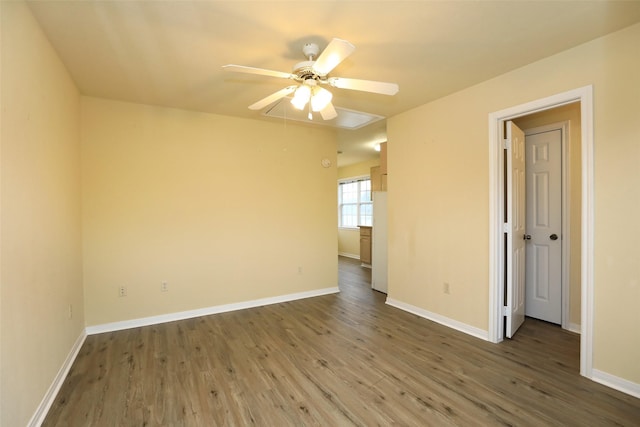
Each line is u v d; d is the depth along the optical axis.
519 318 3.15
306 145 4.35
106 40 2.09
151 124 3.38
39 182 1.88
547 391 2.08
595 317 2.17
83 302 3.02
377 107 3.51
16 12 1.59
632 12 1.84
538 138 3.35
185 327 3.26
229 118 3.79
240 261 3.87
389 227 3.95
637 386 1.99
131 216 3.27
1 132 1.43
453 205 3.14
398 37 2.10
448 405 1.95
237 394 2.07
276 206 4.12
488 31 2.04
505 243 2.88
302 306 3.96
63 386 2.17
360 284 5.14
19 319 1.59
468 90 2.97
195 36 2.06
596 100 2.13
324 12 1.82
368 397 2.04
